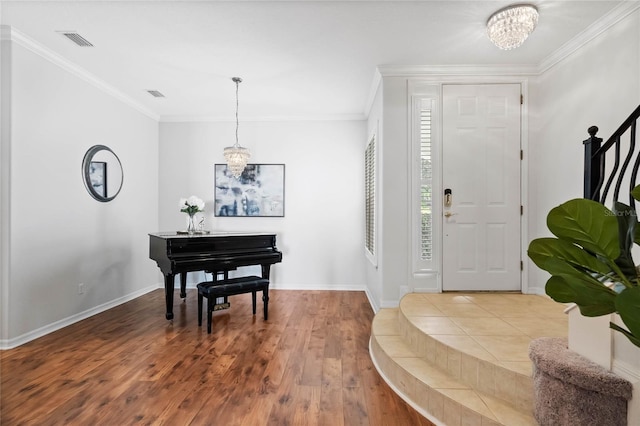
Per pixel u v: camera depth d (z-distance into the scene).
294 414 1.98
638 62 2.35
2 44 2.88
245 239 4.03
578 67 2.91
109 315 3.89
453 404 1.84
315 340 3.12
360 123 5.23
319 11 2.53
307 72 3.66
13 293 2.94
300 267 5.26
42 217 3.23
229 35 2.89
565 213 1.02
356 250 5.21
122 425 1.87
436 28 2.75
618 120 2.51
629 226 1.03
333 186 5.25
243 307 4.23
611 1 2.36
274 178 5.29
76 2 2.46
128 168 4.58
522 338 2.28
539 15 2.52
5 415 1.95
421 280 3.54
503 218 3.51
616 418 1.35
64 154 3.49
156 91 4.27
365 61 3.38
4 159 2.90
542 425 1.56
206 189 5.33
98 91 3.98
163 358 2.72
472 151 3.52
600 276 1.13
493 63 3.42
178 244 3.61
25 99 3.04
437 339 2.26
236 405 2.07
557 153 3.18
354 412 2.01
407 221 3.54
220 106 4.84
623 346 1.35
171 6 2.49
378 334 2.82
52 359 2.70
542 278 3.41
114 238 4.29
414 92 3.53
